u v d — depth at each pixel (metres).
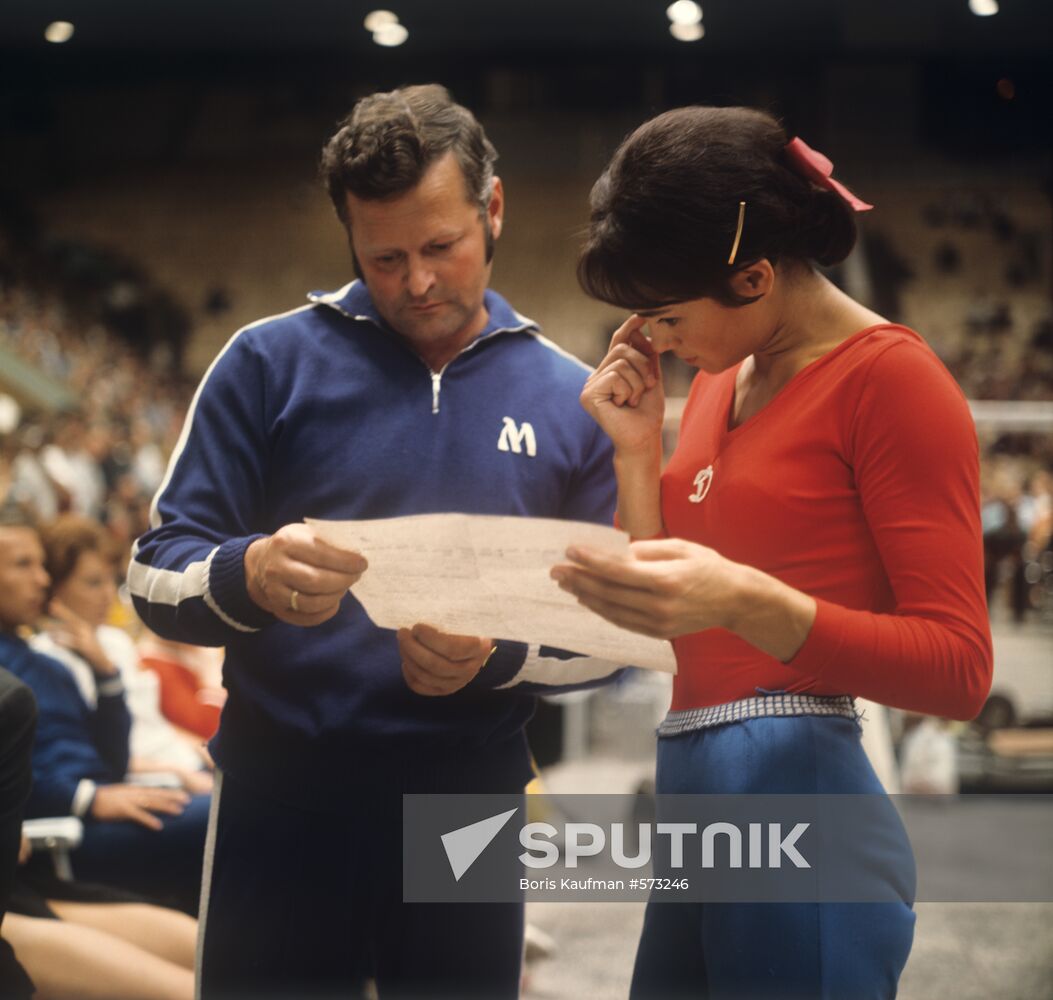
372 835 2.09
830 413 1.61
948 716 1.55
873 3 21.41
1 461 14.94
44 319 21.59
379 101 2.07
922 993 3.84
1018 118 23.98
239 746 2.12
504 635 1.64
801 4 20.83
